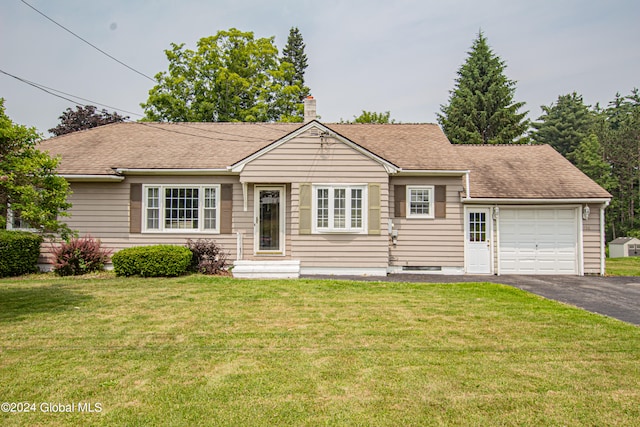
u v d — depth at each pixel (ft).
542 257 48.37
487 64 120.26
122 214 47.03
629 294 35.12
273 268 42.57
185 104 97.91
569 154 152.87
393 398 14.87
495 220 48.29
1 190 26.03
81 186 47.01
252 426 13.02
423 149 51.57
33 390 15.29
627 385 15.99
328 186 44.42
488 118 115.14
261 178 44.45
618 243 94.27
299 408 14.10
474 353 19.33
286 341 20.93
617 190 144.25
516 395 15.12
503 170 52.90
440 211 47.57
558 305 29.43
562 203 48.06
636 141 139.03
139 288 34.81
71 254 42.78
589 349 19.92
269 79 105.60
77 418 13.44
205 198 47.42
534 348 20.03
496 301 30.58
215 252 44.34
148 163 47.09
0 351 19.25
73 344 20.29
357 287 35.83
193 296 31.55
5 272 42.04
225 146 52.26
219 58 99.30
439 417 13.61
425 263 47.37
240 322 24.43
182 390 15.37
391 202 47.62
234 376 16.61
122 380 16.19
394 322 24.58
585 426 13.17
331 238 44.37
